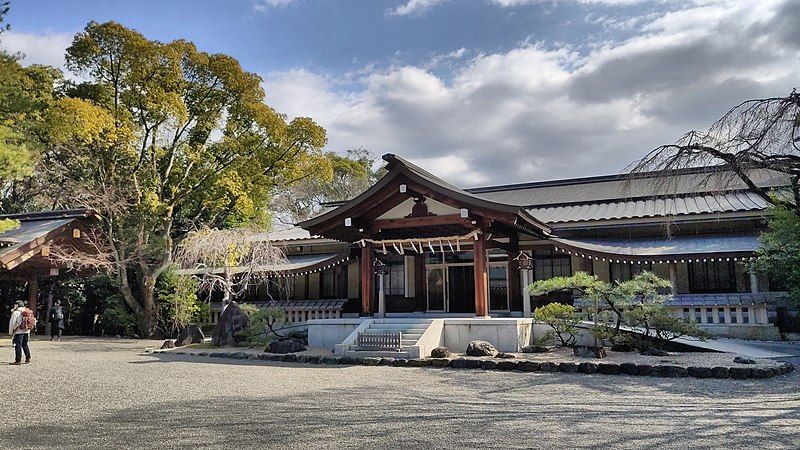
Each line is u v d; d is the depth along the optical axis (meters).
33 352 16.27
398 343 13.24
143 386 9.45
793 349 13.88
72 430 6.18
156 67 22.45
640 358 11.75
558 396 8.25
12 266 18.86
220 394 8.56
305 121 25.41
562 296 19.02
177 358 14.31
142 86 22.41
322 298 25.09
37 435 5.96
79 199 23.23
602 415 6.79
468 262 21.09
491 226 15.55
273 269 23.31
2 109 16.58
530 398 8.09
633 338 13.42
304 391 8.81
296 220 46.00
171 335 24.06
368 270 16.41
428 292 21.52
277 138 24.61
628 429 6.02
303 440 5.62
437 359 12.02
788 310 17.41
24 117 18.22
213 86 24.61
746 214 18.56
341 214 15.90
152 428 6.23
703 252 17.38
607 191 25.41
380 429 6.10
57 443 5.60
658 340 13.20
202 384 9.62
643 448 5.23
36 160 17.70
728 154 9.41
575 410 7.14
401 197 16.09
